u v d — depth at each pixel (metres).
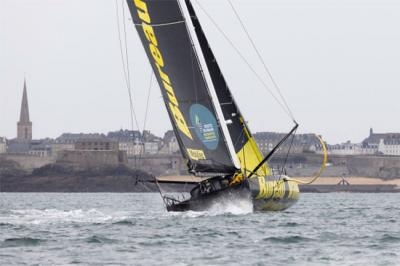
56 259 94.50
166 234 120.38
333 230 131.00
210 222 138.25
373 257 96.69
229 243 110.12
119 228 130.25
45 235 120.38
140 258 95.56
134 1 150.75
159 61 150.88
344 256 97.56
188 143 151.12
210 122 148.75
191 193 152.62
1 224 139.62
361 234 123.88
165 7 149.00
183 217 146.62
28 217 160.38
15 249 103.56
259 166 155.25
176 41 149.12
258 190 151.88
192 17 161.62
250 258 95.81
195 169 151.25
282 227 133.50
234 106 164.12
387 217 174.75
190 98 149.62
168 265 90.44
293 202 167.25
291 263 92.12
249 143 163.62
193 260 94.06
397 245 108.81
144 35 151.50
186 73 149.25
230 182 149.25
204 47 163.62
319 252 101.25
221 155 148.62
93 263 91.50
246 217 147.62
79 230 127.94
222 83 164.12
